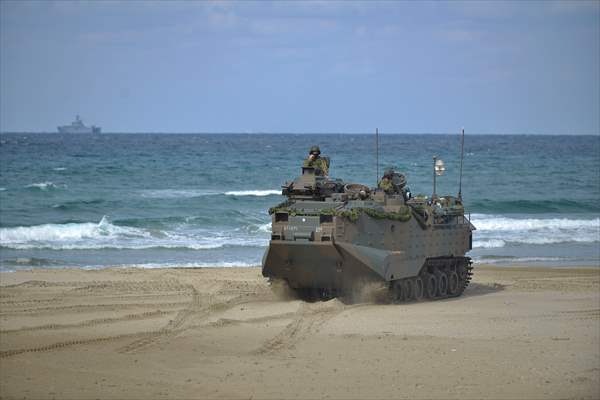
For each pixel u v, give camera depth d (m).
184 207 169.38
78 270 100.06
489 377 51.75
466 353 57.53
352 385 49.75
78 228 134.88
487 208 185.12
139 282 89.00
